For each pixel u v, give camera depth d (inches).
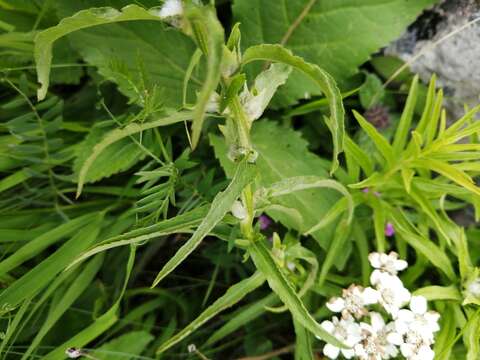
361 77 10.6
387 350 8.0
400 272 9.7
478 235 9.6
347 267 10.1
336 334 8.1
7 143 9.1
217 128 10.3
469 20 9.2
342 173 9.5
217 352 10.5
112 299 9.9
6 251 8.9
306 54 9.9
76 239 8.7
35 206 9.8
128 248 10.1
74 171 9.3
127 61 9.7
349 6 9.4
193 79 9.9
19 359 9.1
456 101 9.9
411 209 10.2
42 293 9.2
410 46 10.0
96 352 8.8
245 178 5.7
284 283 6.6
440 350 8.1
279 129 10.1
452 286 8.5
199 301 10.6
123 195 9.8
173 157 10.7
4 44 9.2
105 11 4.5
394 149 8.8
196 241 5.6
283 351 9.8
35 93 10.1
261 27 9.9
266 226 10.3
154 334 10.3
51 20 10.1
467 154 8.2
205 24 4.2
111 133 5.4
